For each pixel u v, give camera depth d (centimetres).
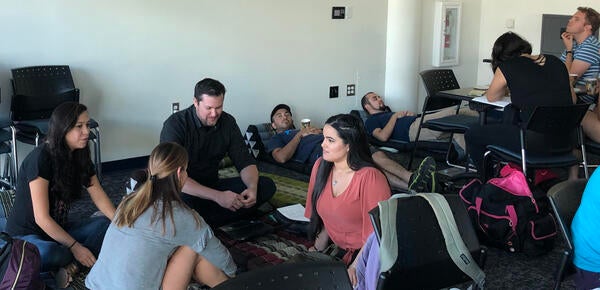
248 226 356
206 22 528
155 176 223
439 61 680
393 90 657
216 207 356
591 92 445
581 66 496
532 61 396
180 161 226
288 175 502
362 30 634
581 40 507
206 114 337
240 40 551
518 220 334
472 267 213
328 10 603
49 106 442
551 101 389
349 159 260
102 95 489
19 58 450
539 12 656
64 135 276
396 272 201
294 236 354
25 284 224
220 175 473
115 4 481
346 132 256
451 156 526
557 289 245
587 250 229
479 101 425
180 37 517
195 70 531
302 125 527
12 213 285
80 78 477
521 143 382
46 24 455
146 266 220
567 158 393
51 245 265
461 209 219
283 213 366
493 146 408
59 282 271
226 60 547
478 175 433
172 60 517
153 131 520
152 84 511
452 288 218
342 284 162
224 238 347
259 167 524
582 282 232
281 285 156
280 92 588
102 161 498
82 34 471
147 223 220
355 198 257
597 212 225
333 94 629
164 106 521
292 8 578
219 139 357
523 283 311
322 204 272
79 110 277
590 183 229
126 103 502
